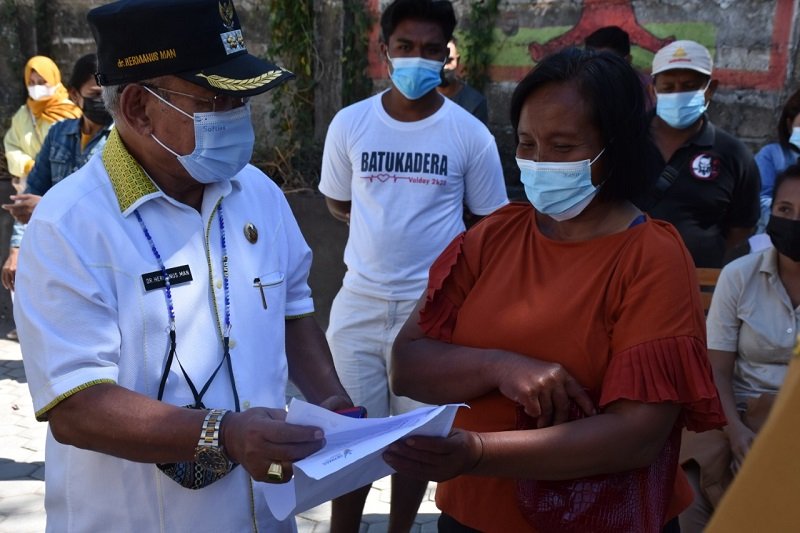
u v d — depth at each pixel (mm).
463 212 3648
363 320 3348
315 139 6672
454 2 6125
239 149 1837
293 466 1566
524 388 1702
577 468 1665
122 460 1771
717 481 2578
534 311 1789
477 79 6145
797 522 847
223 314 1845
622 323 1689
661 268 1671
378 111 3395
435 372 1874
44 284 1656
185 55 1713
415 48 3273
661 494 1802
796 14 5242
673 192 3834
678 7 5527
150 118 1778
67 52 7359
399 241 3291
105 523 1788
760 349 2678
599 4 5738
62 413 1654
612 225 1803
